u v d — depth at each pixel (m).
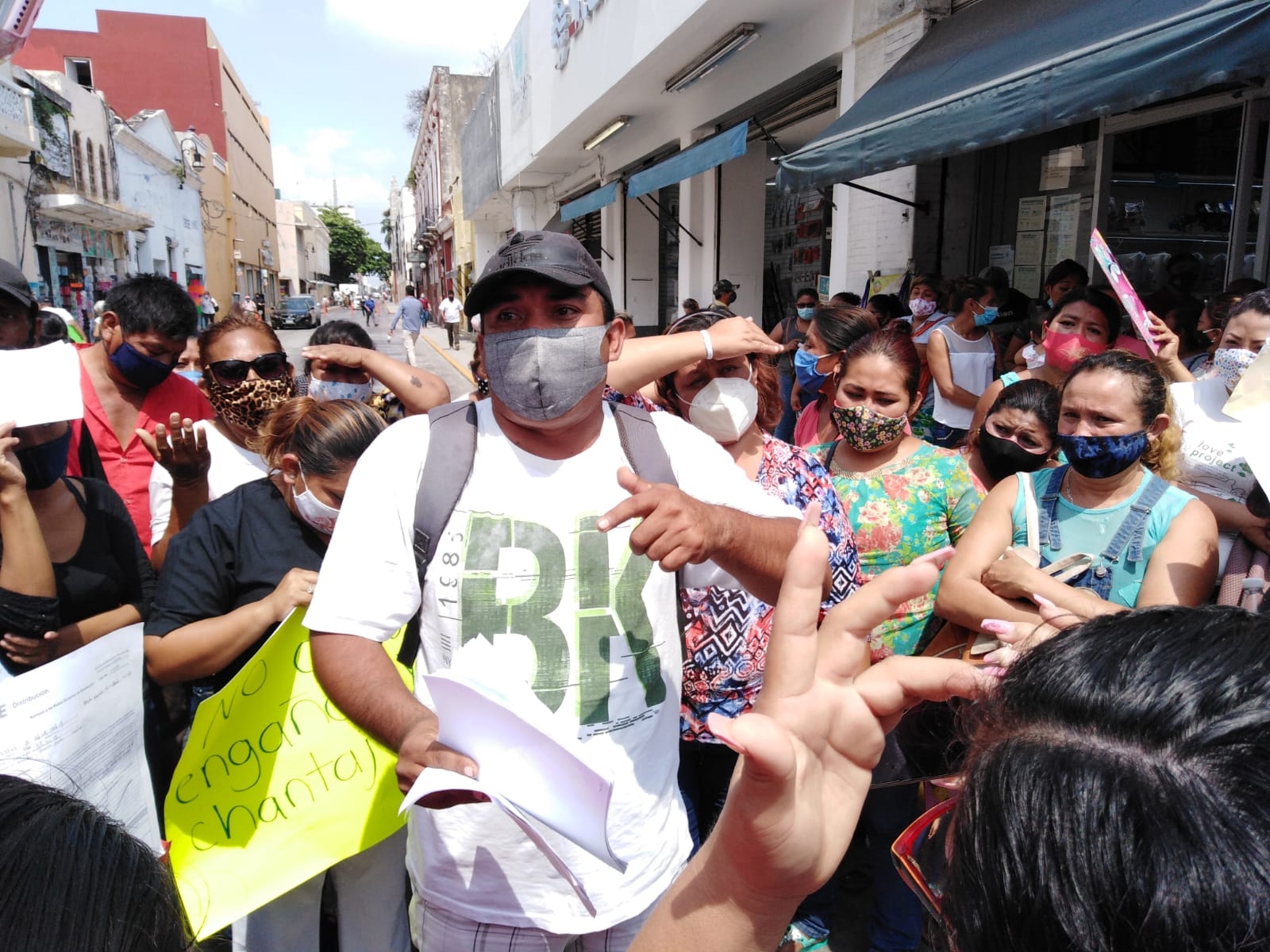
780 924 0.78
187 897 1.68
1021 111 3.97
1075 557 1.99
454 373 18.06
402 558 1.45
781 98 9.41
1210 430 2.49
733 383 2.23
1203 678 0.62
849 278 7.94
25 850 0.77
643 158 13.69
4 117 10.98
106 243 19.22
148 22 36.88
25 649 1.75
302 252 76.12
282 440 2.01
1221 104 5.02
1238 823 0.55
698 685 2.19
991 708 0.73
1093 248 2.82
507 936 1.47
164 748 2.40
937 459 2.54
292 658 1.81
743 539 1.31
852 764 0.81
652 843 1.51
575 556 1.45
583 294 1.46
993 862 0.62
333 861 1.76
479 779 1.10
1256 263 4.92
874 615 0.80
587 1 11.66
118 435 3.12
